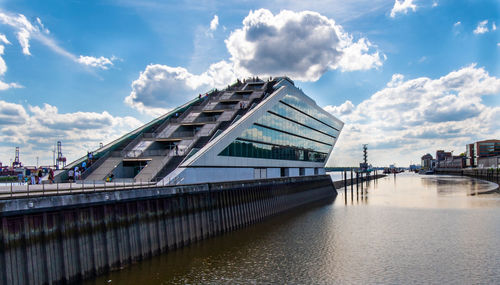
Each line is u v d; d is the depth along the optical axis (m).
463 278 28.73
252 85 89.31
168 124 65.25
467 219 55.72
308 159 97.94
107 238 27.80
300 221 56.16
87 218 26.41
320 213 65.19
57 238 24.23
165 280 27.47
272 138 73.94
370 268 31.20
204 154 48.72
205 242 40.56
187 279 27.88
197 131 63.44
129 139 58.50
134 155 52.81
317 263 32.59
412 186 142.25
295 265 31.94
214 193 44.06
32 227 22.67
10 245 21.42
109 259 27.84
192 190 39.25
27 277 22.17
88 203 26.23
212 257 34.12
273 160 74.06
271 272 29.92
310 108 99.44
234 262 32.59
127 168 52.09
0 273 20.77
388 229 48.28
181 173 43.47
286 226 51.53
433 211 65.06
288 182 73.19
